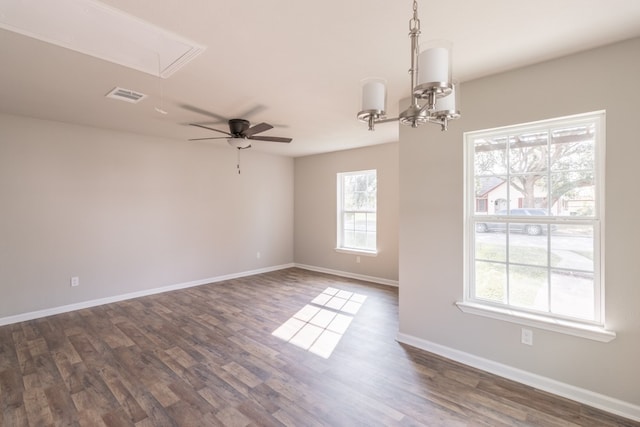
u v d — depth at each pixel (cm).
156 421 196
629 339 200
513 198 249
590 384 211
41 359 273
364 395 223
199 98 303
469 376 246
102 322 358
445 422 195
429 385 235
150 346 298
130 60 225
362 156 558
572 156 225
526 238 243
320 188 628
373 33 192
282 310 398
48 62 226
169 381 239
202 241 527
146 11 168
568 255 226
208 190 534
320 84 270
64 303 392
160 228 478
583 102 213
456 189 269
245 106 328
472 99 259
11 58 219
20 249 362
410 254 296
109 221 428
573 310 224
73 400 216
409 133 295
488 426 191
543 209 236
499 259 255
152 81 262
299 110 341
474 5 164
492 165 259
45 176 378
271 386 233
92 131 412
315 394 224
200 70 242
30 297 369
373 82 141
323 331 333
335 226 603
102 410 206
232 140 368
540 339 229
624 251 201
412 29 126
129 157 445
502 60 226
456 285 270
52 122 382
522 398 218
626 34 192
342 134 458
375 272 544
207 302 430
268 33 191
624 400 201
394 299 444
